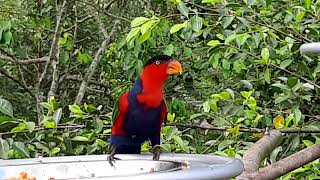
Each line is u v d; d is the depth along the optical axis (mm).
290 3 4223
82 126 3766
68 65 7203
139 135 3045
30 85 8258
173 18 5621
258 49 4086
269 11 3945
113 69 6984
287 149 3633
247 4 3742
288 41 3818
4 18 7598
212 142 3740
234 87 4777
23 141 3730
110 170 2156
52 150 3596
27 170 2068
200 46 5082
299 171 3334
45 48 7930
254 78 4234
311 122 3838
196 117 3918
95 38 8102
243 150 3318
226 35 3922
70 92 7781
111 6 7590
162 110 3045
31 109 7926
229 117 3691
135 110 2965
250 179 2336
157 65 2975
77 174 2123
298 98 3770
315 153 2787
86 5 7430
